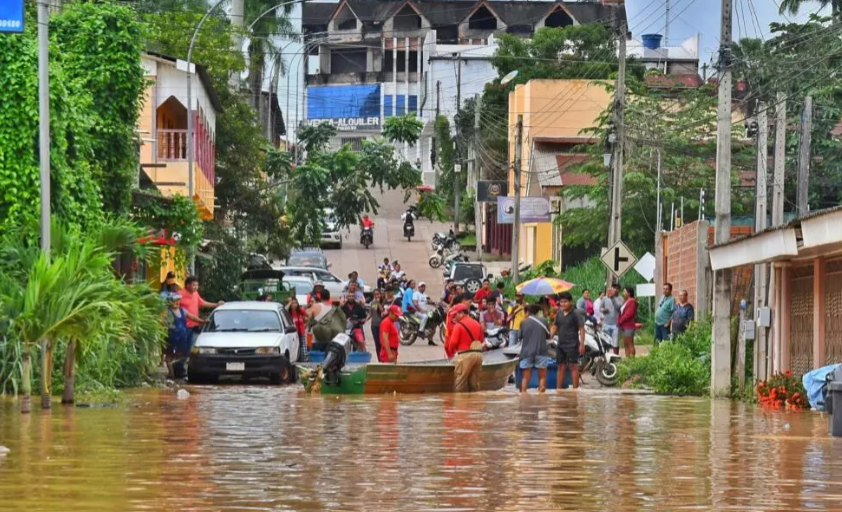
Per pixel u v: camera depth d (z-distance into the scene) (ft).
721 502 63.21
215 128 324.80
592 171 333.83
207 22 339.77
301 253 394.93
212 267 296.71
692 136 329.31
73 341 125.39
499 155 495.82
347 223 358.84
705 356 167.53
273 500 63.16
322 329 205.77
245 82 475.31
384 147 360.69
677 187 327.47
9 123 154.61
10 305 118.21
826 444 93.76
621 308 207.72
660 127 328.49
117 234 152.35
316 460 80.59
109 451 85.05
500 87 512.63
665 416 121.29
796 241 123.13
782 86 250.78
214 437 95.50
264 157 344.90
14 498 63.21
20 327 117.08
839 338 132.16
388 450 87.10
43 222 136.26
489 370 164.25
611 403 139.23
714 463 80.43
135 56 191.21
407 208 553.64
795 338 145.59
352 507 61.16
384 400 141.08
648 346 242.99
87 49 189.06
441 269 422.82
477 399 143.54
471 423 110.42
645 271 237.86
